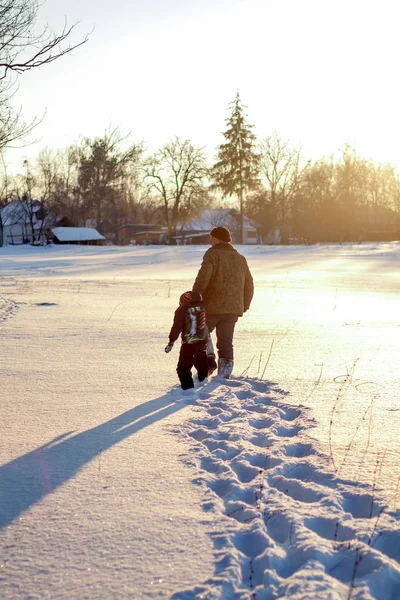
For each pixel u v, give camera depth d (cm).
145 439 555
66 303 1816
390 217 11988
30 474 471
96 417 625
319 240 10106
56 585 317
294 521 379
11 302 1842
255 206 10019
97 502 419
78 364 898
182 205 10269
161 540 364
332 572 332
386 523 378
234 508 409
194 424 605
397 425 584
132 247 7388
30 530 379
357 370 845
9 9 1070
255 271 3869
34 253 6925
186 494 432
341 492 429
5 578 325
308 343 1089
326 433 562
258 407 667
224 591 308
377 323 1371
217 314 836
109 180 10394
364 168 11244
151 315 1505
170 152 10050
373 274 3503
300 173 9956
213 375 847
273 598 305
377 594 309
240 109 9312
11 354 975
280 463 487
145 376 819
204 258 842
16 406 666
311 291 2370
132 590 312
